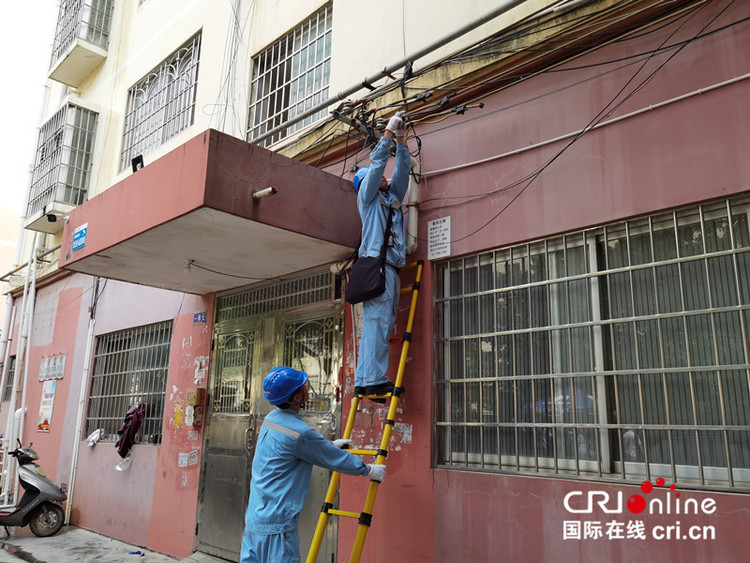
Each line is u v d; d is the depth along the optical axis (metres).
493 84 4.20
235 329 5.97
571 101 3.78
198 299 6.55
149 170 4.28
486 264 4.11
